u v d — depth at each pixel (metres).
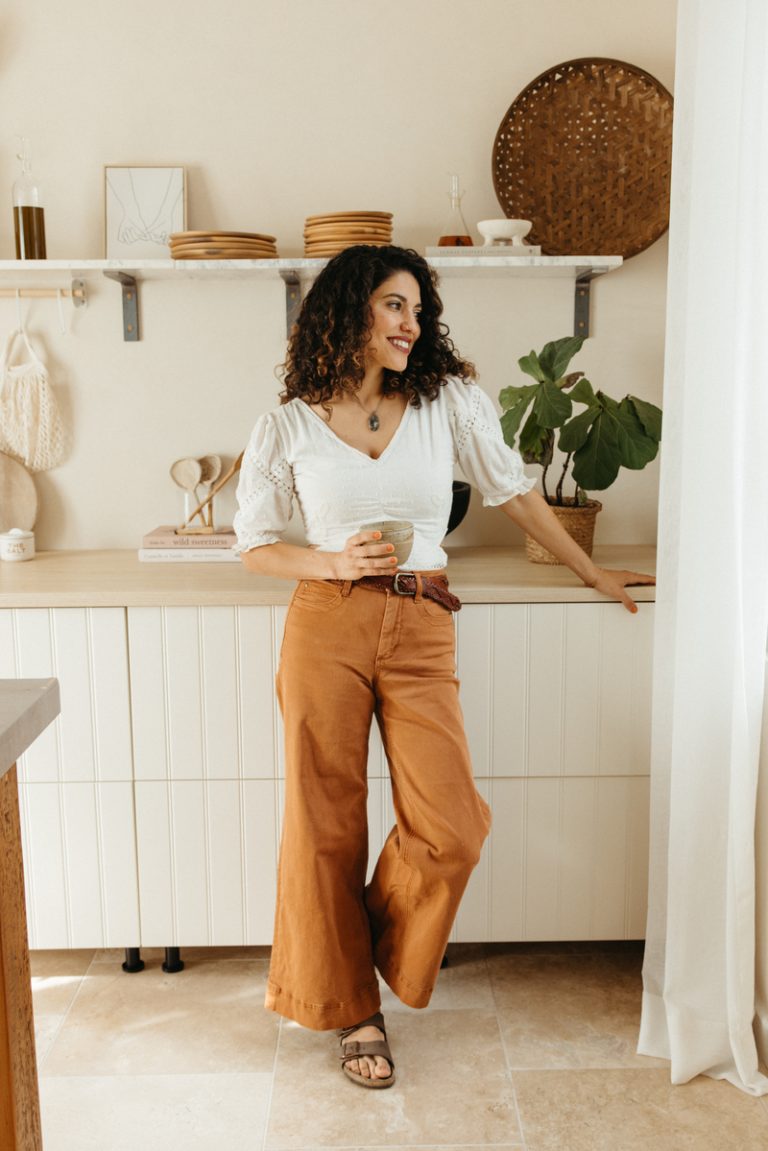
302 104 2.47
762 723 1.91
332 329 1.79
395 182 2.50
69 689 2.12
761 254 1.64
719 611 1.76
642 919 2.21
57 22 2.43
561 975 2.25
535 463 2.41
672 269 1.75
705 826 1.83
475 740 2.13
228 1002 2.16
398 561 1.75
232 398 2.56
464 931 2.21
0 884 1.03
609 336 2.54
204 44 2.45
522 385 2.55
